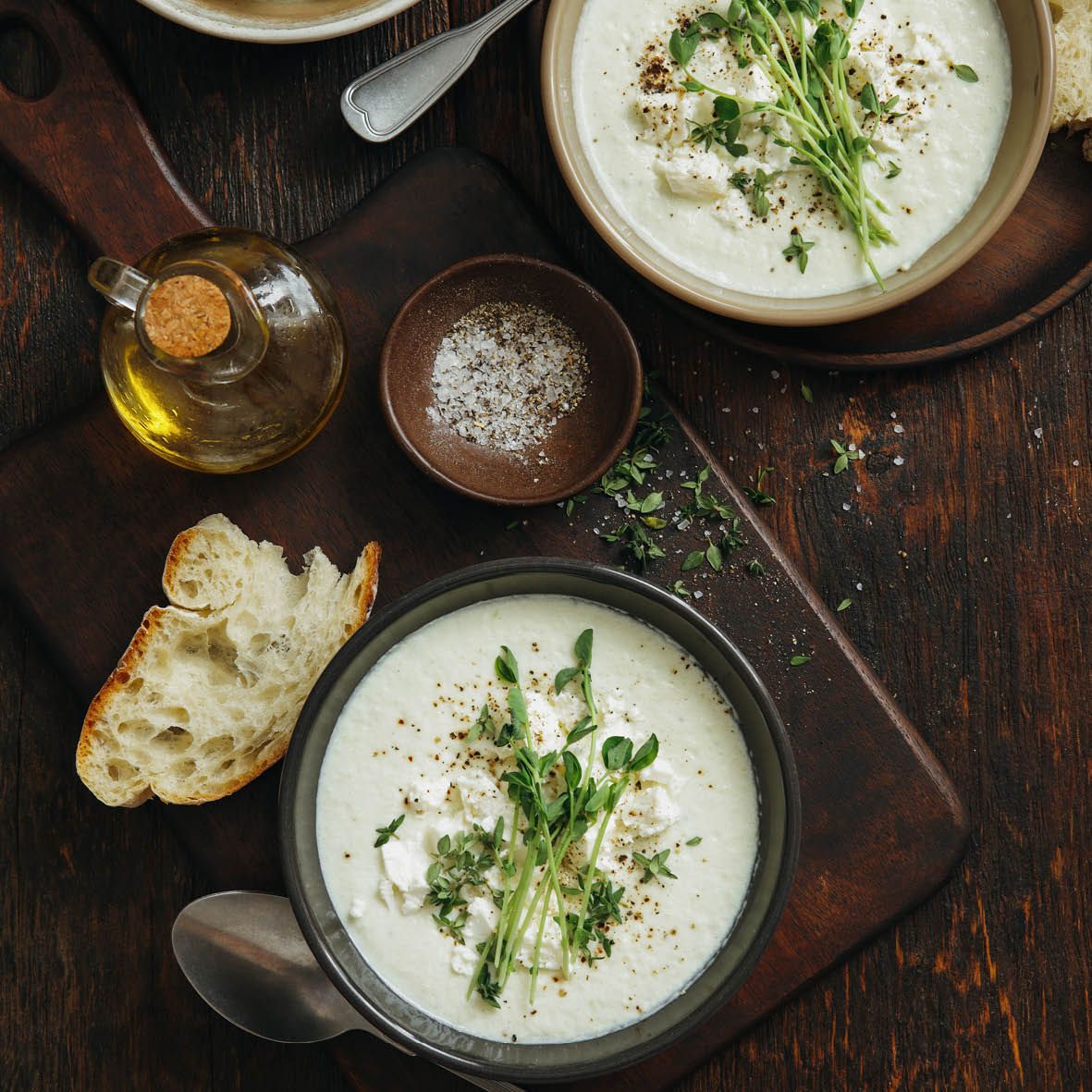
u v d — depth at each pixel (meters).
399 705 0.80
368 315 0.86
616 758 0.78
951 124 0.83
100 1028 0.86
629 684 0.81
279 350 0.81
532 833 0.78
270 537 0.85
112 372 0.81
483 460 0.85
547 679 0.81
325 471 0.85
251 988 0.84
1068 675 0.87
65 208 0.85
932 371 0.87
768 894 0.79
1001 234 0.86
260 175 0.87
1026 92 0.82
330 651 0.84
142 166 0.85
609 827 0.79
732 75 0.83
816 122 0.82
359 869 0.80
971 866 0.87
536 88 0.86
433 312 0.84
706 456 0.86
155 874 0.86
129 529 0.85
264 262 0.81
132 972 0.86
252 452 0.82
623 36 0.84
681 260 0.84
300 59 0.87
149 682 0.84
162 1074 0.86
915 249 0.83
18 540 0.85
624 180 0.84
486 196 0.85
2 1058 0.86
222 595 0.84
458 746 0.80
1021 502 0.87
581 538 0.85
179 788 0.84
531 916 0.78
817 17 0.83
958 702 0.87
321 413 0.83
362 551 0.85
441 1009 0.79
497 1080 0.79
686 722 0.80
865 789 0.85
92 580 0.85
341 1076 0.86
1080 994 0.86
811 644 0.85
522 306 0.85
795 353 0.86
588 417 0.85
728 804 0.80
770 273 0.83
